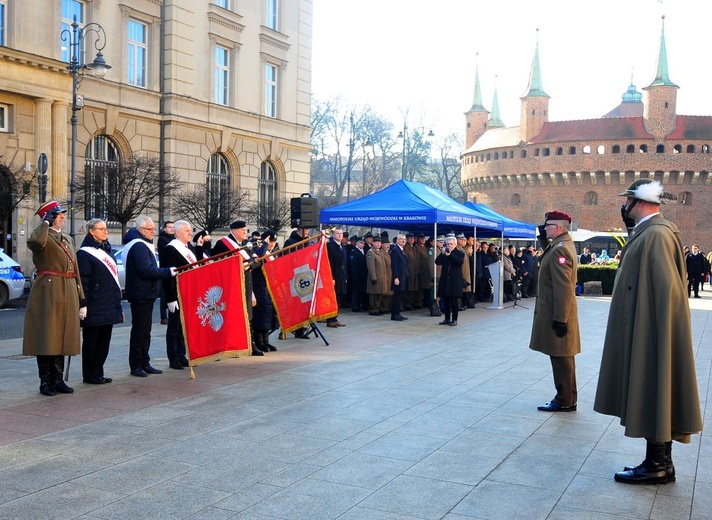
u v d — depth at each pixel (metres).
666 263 5.25
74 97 22.50
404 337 14.06
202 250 13.95
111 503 4.88
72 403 7.86
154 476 5.45
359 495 5.10
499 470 5.72
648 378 5.28
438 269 20.78
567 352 7.70
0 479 5.34
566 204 71.31
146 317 9.56
